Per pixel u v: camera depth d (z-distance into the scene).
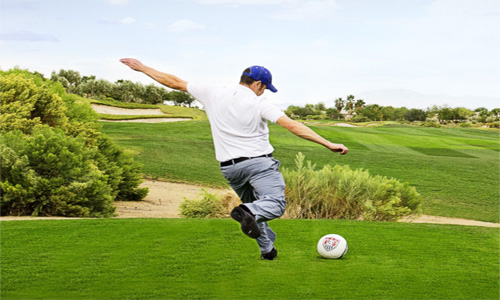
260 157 4.35
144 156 26.50
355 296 4.09
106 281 4.47
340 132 43.41
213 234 6.48
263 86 4.47
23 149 11.73
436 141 40.50
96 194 12.33
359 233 6.79
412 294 4.17
